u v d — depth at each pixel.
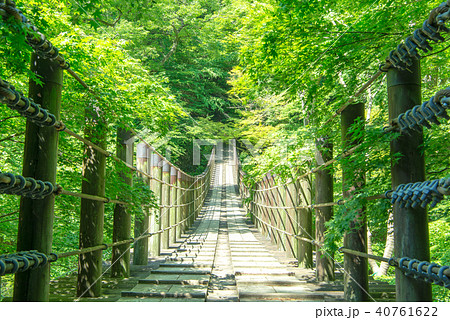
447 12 1.59
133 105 4.14
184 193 10.07
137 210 4.58
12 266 1.82
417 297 2.17
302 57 3.91
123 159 4.77
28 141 2.40
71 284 4.36
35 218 2.35
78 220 5.40
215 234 9.98
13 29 2.02
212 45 18.45
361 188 3.22
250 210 13.63
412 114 2.00
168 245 7.69
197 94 22.50
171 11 16.62
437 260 5.68
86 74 3.77
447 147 2.83
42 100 2.46
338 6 3.82
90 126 3.63
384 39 3.41
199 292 3.94
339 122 4.26
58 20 3.99
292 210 6.66
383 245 10.02
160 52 21.02
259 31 4.16
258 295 3.83
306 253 5.82
